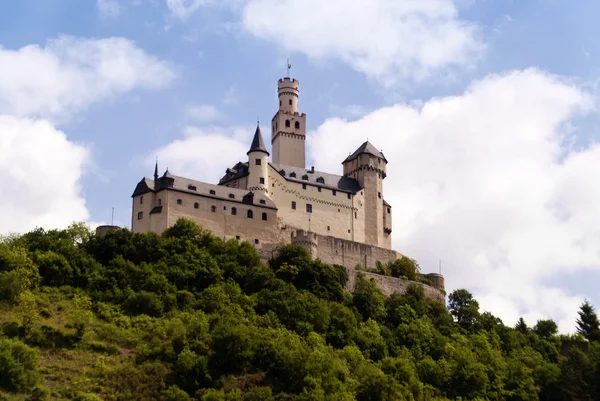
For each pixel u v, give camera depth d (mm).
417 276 184375
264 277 154000
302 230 173250
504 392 139625
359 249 180500
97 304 136625
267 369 123875
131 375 117938
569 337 183750
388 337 148750
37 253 146500
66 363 119000
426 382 136750
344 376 125250
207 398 113188
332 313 146875
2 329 122500
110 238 155625
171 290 143750
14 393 108750
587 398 141125
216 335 125188
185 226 160750
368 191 198750
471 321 173625
